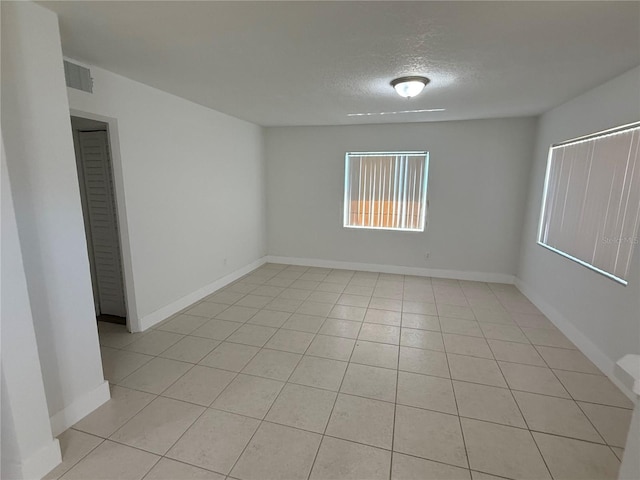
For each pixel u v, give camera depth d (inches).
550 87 114.3
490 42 80.0
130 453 70.2
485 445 73.0
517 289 175.9
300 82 113.0
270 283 182.5
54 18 67.6
